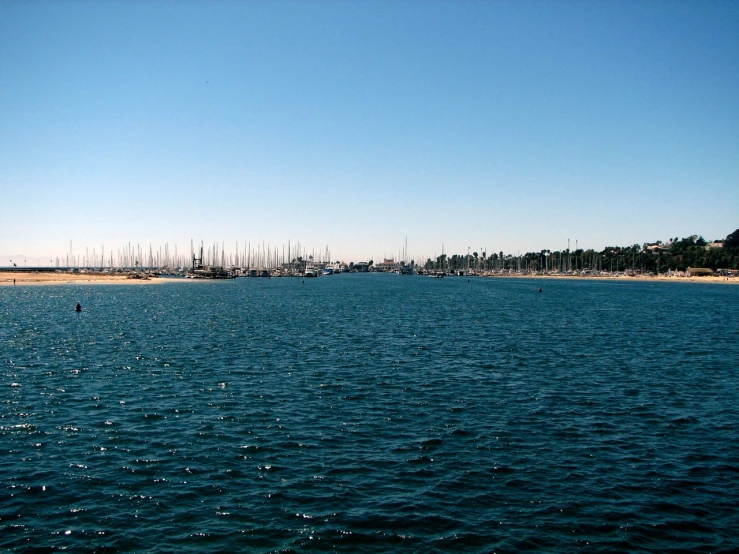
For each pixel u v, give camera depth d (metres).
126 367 47.12
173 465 25.03
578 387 40.56
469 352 56.25
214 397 37.09
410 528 19.66
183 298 146.75
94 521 19.97
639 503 21.73
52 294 157.00
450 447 27.52
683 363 50.62
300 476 23.91
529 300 146.75
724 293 187.62
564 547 18.64
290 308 114.88
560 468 25.02
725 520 20.55
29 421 31.36
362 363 49.53
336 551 18.22
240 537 18.97
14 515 20.34
